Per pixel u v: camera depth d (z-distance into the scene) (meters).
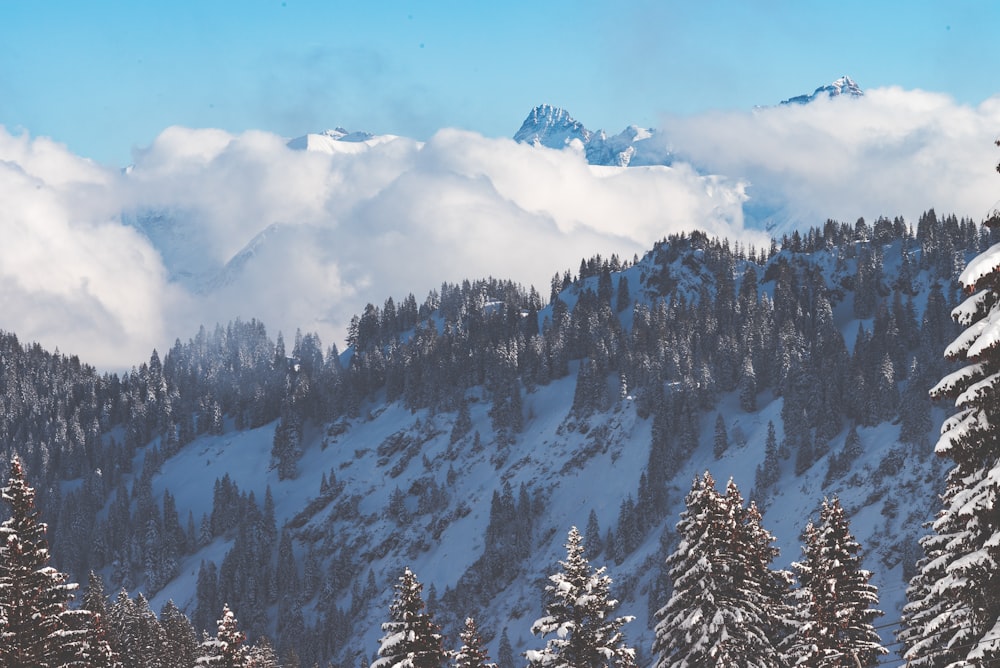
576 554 101.56
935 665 71.75
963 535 49.88
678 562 97.06
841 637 104.25
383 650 98.94
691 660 93.94
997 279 45.66
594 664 97.75
